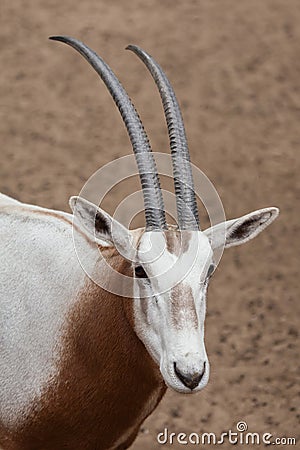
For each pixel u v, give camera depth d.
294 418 19.84
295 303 23.42
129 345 13.50
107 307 13.57
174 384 12.20
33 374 14.20
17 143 29.66
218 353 21.62
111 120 31.06
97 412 13.99
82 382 13.88
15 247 14.76
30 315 14.32
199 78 33.62
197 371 12.05
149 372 13.70
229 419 19.70
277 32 36.28
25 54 34.31
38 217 14.86
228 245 13.84
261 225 13.96
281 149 30.11
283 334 22.36
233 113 31.83
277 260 24.92
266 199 27.64
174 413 19.73
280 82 33.56
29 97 32.03
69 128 30.56
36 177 28.03
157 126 31.02
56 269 14.27
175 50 35.19
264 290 23.81
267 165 29.27
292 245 25.52
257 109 32.09
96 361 13.73
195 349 12.17
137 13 37.38
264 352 21.73
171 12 37.50
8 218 15.07
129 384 13.77
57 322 14.06
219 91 32.94
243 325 22.55
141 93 32.69
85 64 33.84
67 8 37.44
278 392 20.56
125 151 29.62
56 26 36.19
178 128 13.82
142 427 19.36
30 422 14.26
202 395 20.27
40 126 30.56
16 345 14.37
